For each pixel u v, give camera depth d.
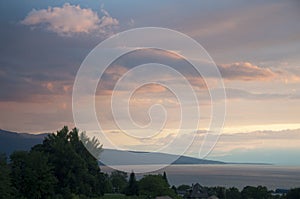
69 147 65.88
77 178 65.44
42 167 57.88
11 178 55.50
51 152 66.06
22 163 58.16
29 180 56.44
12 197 53.44
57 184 62.28
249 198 58.12
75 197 62.41
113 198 64.50
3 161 55.91
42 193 57.66
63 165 64.88
